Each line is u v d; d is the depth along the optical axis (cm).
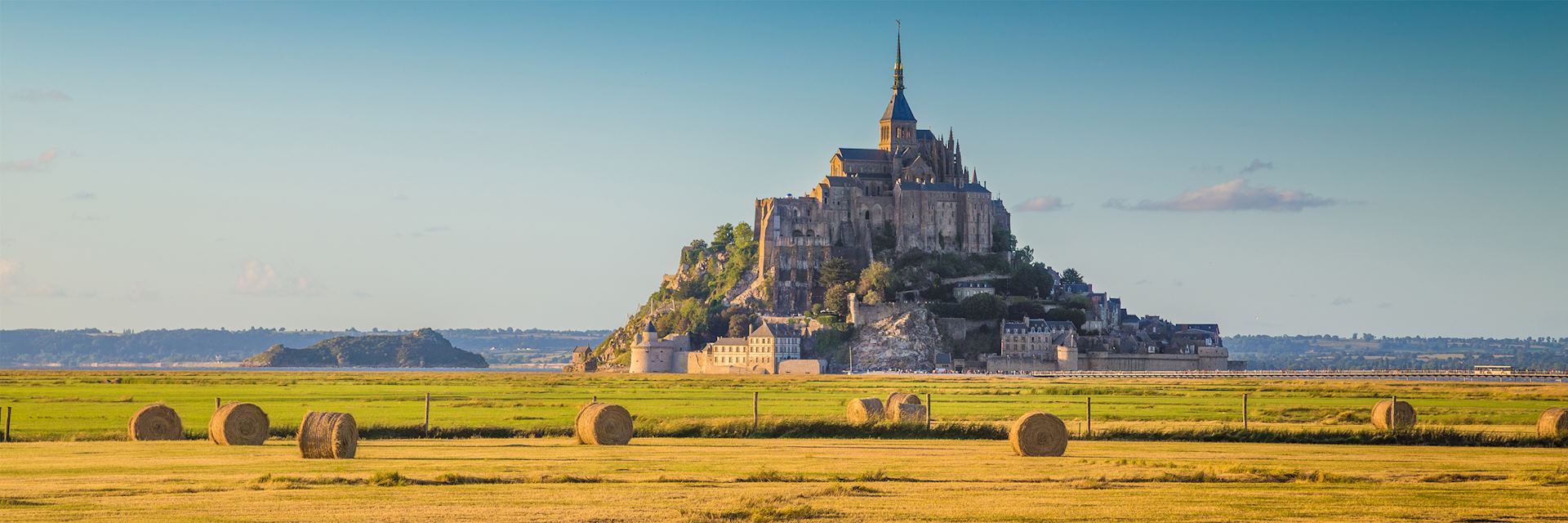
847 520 6881
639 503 7331
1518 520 6938
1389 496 7762
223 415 11200
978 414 17250
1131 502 7506
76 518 6631
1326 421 15550
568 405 19212
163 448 10906
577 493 7738
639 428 12631
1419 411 17738
